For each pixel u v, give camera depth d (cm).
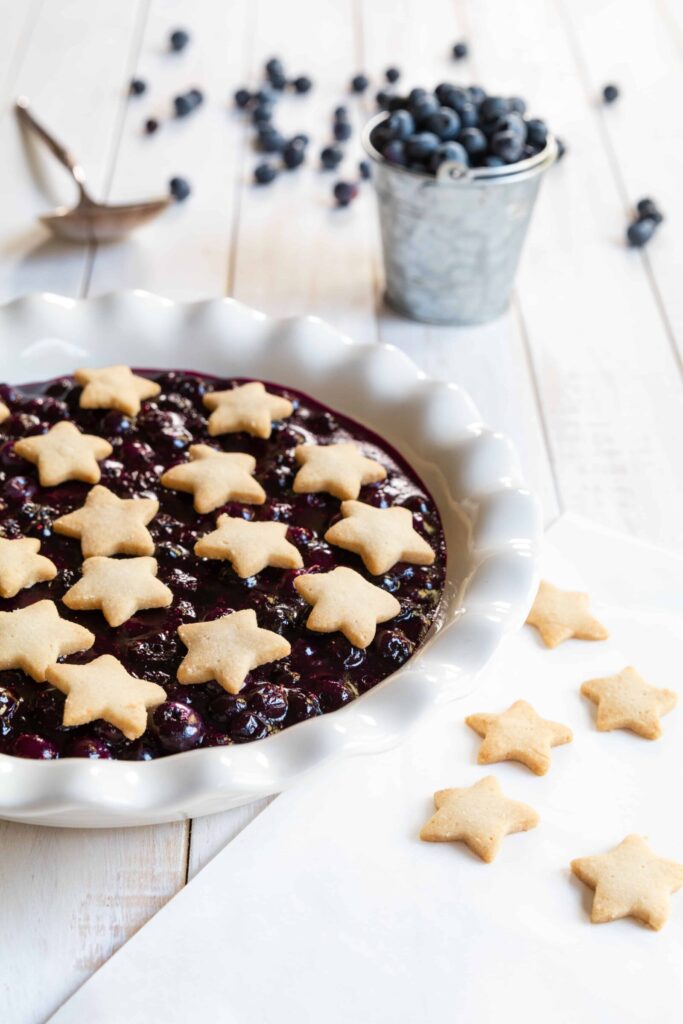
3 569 84
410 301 111
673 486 99
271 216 122
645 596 91
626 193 126
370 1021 74
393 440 94
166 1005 74
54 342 98
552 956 76
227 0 158
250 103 135
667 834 80
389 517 88
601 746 84
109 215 115
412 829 80
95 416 94
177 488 90
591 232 122
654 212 121
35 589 85
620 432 103
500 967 76
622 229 122
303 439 93
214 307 99
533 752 83
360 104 136
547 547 94
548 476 99
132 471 91
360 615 82
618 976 76
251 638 81
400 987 75
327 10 157
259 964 75
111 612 83
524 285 116
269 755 76
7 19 149
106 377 95
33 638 81
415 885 78
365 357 96
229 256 117
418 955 76
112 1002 74
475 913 77
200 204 123
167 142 130
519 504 87
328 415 95
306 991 75
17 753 78
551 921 77
